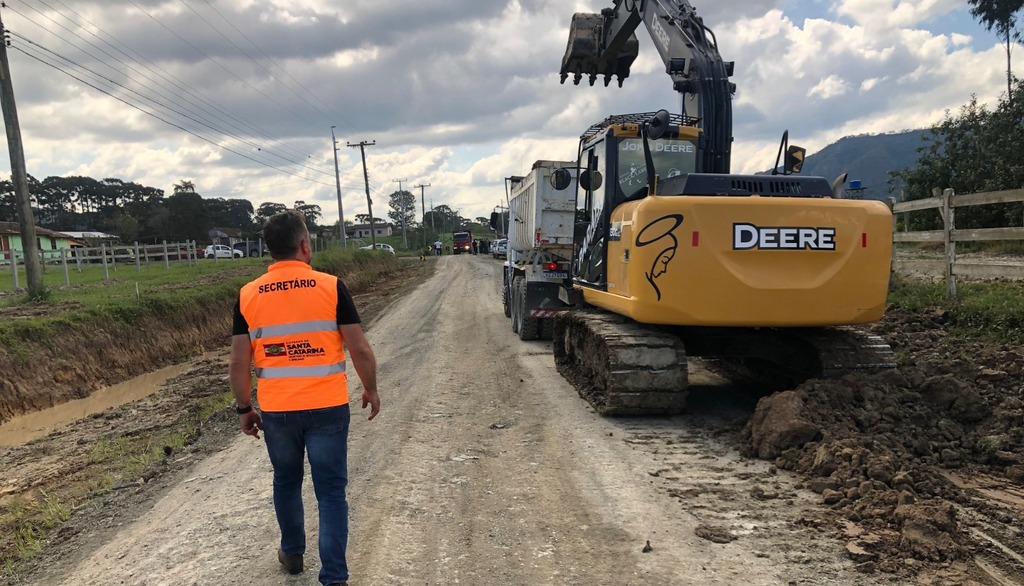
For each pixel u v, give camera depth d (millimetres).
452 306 19125
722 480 4875
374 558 3846
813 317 5922
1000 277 10297
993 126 17922
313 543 4113
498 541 4027
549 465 5355
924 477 4387
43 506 5531
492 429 6504
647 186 7203
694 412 6816
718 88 7703
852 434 5031
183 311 15062
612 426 6379
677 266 5887
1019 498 4270
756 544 3824
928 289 9891
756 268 5887
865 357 6160
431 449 5914
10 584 3908
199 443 6789
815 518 4121
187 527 4500
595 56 11055
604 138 7609
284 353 3289
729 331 6922
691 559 3682
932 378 5617
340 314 3354
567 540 4000
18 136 15359
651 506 4438
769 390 7742
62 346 11133
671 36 8375
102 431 8188
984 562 3469
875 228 5949
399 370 9945
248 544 4141
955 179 18562
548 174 12195
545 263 12242
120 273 25469
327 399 3289
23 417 9484
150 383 11625
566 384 8383
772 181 6227
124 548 4266
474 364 10141
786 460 5059
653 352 6320
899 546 3652
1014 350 7016
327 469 3287
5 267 28141
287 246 3371
